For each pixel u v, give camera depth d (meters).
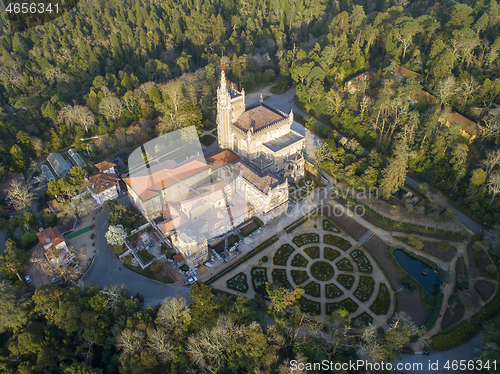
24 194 138.25
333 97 171.50
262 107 147.38
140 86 184.88
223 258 118.88
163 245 122.50
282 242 125.94
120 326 94.50
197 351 84.12
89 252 123.12
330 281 113.75
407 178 143.25
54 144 171.25
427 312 104.00
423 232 125.69
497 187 118.69
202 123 173.38
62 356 90.81
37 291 96.56
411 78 156.50
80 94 190.75
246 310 90.44
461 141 143.50
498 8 182.00
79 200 135.12
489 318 101.00
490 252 115.25
